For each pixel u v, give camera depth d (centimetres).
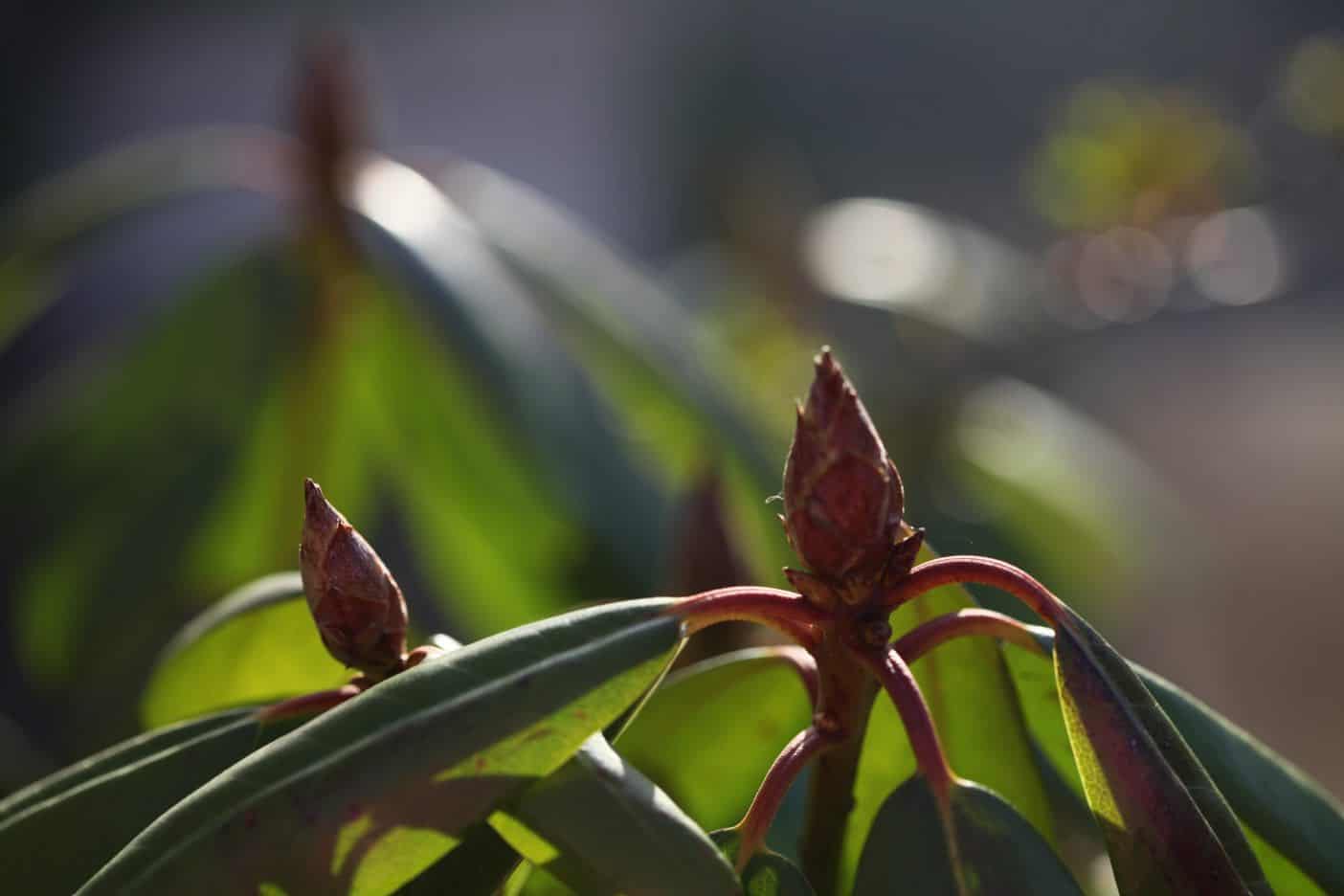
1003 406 118
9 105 258
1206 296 120
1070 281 123
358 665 43
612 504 75
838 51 321
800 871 42
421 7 281
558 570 77
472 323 76
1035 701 45
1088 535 113
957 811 41
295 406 81
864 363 117
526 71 296
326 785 40
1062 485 114
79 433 83
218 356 81
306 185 81
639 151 305
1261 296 119
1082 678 41
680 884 40
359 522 88
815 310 124
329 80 81
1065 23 321
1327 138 117
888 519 41
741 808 48
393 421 81
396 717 40
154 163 92
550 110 298
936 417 114
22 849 43
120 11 260
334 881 40
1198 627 179
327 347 80
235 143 88
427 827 40
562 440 74
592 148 301
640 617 41
